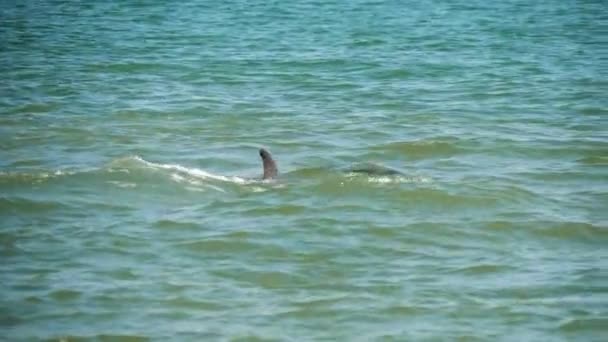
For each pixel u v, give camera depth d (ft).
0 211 129.08
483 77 229.45
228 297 104.47
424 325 98.27
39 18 326.24
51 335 95.45
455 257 116.16
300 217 127.85
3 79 225.15
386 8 352.49
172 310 101.30
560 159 160.04
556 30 298.97
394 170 144.46
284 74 233.76
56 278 108.58
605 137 174.19
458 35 289.94
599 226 126.11
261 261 114.11
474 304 102.83
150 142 170.40
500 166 155.12
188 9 350.43
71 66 241.55
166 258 114.73
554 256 116.67
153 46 270.87
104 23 315.17
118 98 205.98
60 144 168.25
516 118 189.26
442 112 194.18
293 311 101.19
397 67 241.55
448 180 143.95
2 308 100.94
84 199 133.28
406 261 114.73
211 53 260.42
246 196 135.54
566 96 208.95
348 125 183.32
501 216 129.49
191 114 192.24
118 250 116.98
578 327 97.81
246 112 194.18
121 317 99.66
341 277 109.91
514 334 96.63
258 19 324.60
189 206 131.64
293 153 163.12
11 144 167.63
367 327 97.81
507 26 306.76
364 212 129.90
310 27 306.35
